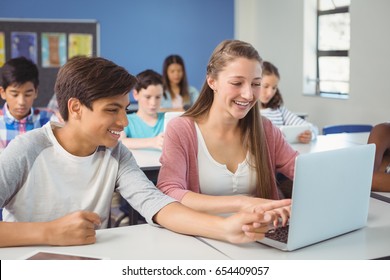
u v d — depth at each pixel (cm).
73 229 147
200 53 713
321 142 350
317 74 643
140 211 170
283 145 212
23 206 162
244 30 733
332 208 153
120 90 153
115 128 156
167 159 190
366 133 399
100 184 172
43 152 163
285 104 680
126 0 673
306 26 634
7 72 270
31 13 643
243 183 198
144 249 147
